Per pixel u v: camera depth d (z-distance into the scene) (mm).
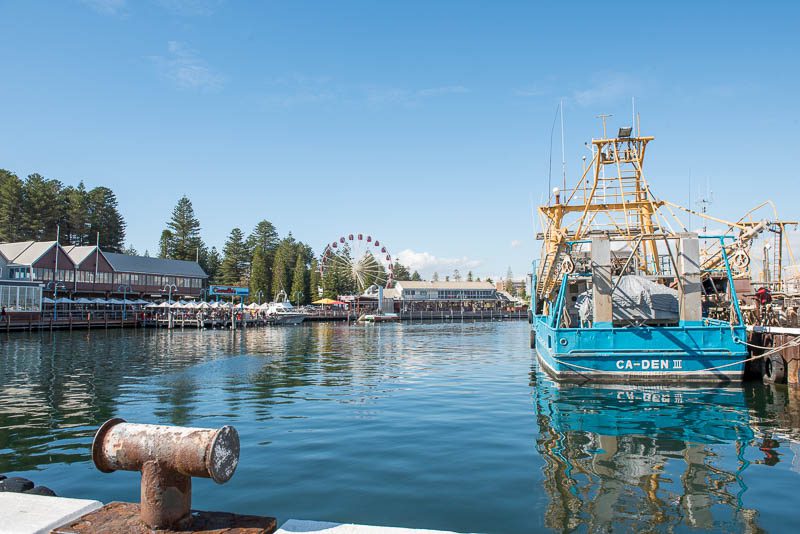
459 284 131625
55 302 62906
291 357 32438
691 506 7316
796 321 18000
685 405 14523
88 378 22406
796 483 8219
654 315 18516
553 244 22281
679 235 18078
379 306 104750
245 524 4039
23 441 11641
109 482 8742
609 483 8305
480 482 8398
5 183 91562
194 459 3760
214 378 22250
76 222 98875
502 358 30938
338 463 9516
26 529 3854
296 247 146625
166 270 90250
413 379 21516
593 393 16500
